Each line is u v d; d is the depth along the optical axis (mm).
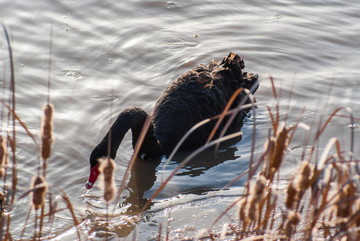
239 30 15875
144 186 10055
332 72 13891
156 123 11758
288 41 15328
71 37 14875
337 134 11344
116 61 14133
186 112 11750
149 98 12844
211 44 15211
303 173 4543
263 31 15820
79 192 9617
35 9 16094
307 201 8484
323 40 15328
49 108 4570
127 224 8562
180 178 10305
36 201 4527
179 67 14148
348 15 16594
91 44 14648
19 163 10188
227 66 13219
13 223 8438
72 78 13211
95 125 11648
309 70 14078
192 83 12234
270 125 12062
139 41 15031
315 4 17328
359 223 4801
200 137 11766
